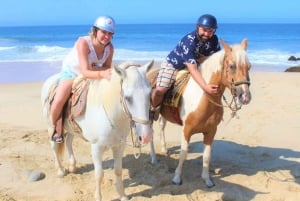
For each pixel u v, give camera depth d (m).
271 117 9.31
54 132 5.22
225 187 5.51
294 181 5.74
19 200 5.15
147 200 5.07
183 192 5.38
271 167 6.31
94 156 4.72
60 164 5.82
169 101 5.54
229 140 7.74
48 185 5.61
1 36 61.66
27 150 6.98
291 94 11.89
